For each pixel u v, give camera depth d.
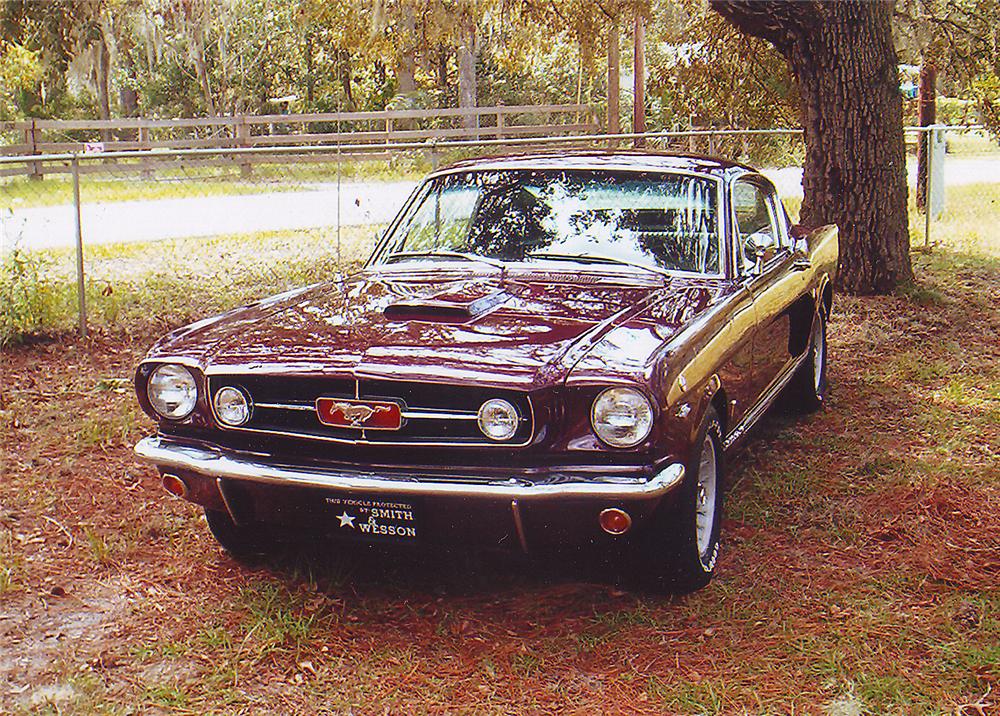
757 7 10.12
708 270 5.00
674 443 3.89
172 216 14.34
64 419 6.74
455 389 3.88
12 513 5.31
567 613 4.24
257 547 4.75
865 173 10.28
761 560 4.69
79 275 8.67
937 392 7.35
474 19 14.44
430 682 3.75
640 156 5.55
